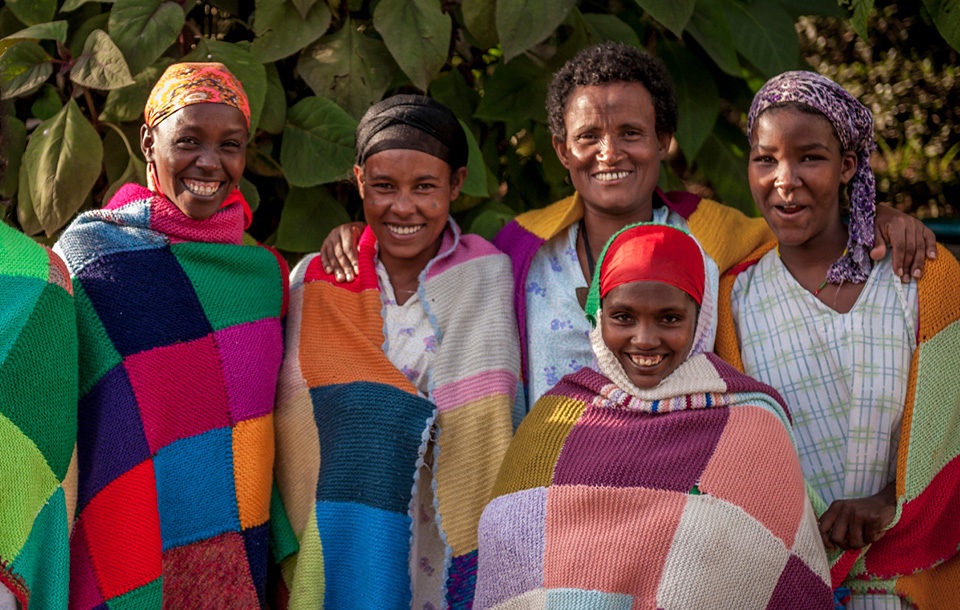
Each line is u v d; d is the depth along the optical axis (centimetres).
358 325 301
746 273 297
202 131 280
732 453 246
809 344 280
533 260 313
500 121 378
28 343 243
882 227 279
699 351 262
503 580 253
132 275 279
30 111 364
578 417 259
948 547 275
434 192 296
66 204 328
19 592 233
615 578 240
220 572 281
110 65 320
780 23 368
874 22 464
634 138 296
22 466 238
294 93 366
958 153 468
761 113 278
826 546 266
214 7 361
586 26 356
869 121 277
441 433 294
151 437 273
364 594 279
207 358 283
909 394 270
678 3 341
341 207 350
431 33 337
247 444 286
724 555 240
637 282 251
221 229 293
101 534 266
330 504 286
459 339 299
